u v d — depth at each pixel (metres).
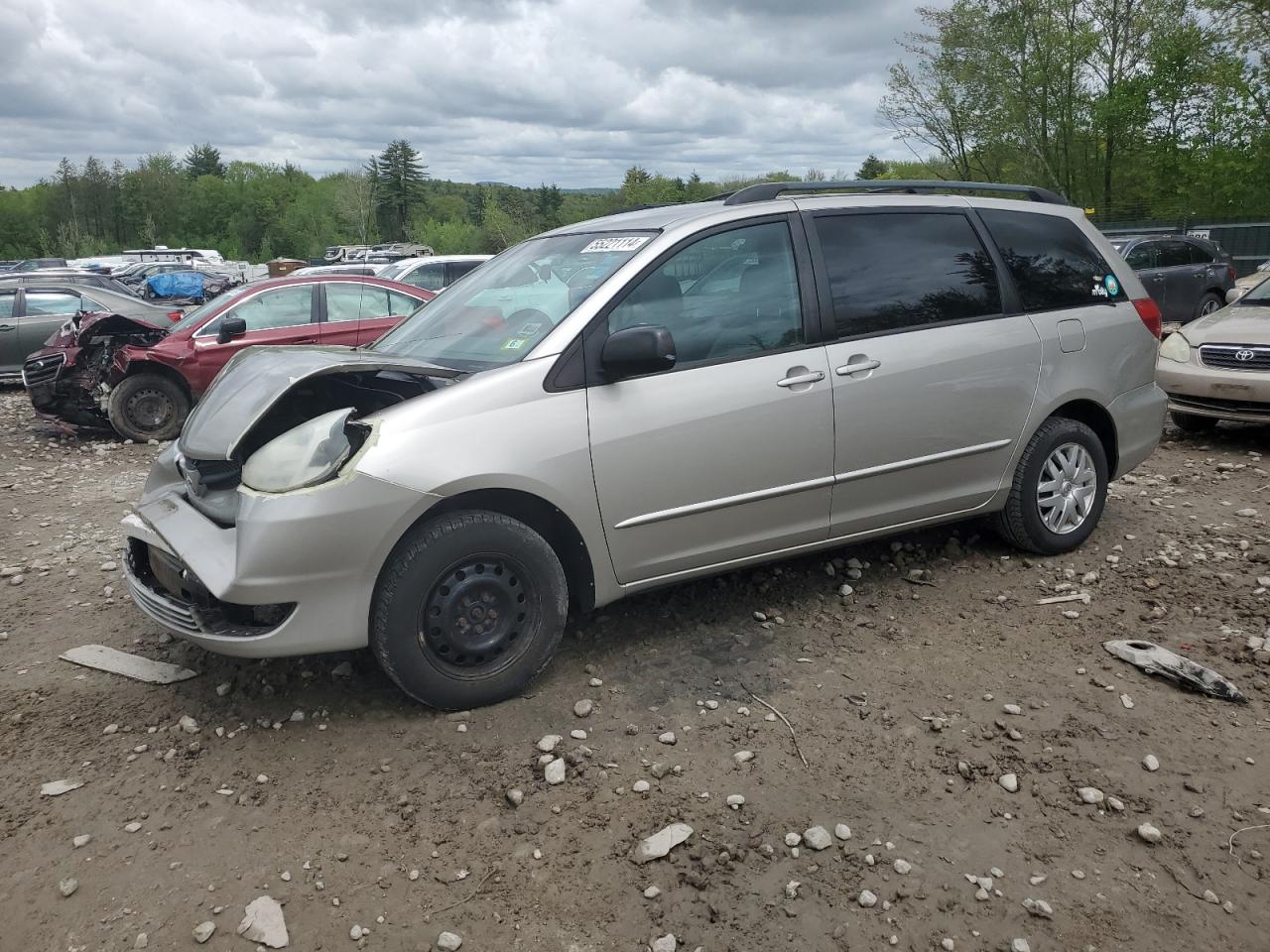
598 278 3.77
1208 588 4.48
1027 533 4.78
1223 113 30.02
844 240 4.22
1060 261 4.86
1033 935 2.42
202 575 3.23
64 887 2.65
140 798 3.09
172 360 9.91
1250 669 3.71
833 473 4.09
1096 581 4.61
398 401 3.68
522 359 3.57
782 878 2.65
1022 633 4.10
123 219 117.00
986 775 3.09
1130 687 3.62
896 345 4.20
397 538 3.28
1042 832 2.81
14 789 3.17
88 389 10.11
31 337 14.36
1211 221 30.98
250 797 3.07
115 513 6.91
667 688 3.71
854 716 3.48
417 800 3.03
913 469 4.32
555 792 3.05
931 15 33.03
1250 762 3.11
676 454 3.71
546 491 3.47
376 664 3.93
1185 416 8.21
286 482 3.20
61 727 3.57
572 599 4.44
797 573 4.79
